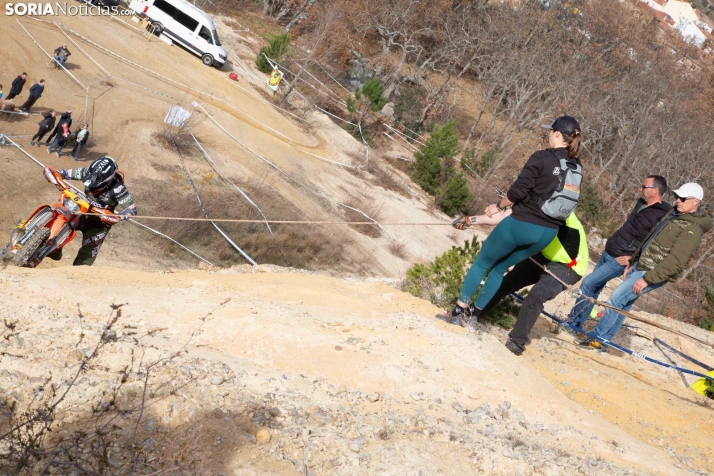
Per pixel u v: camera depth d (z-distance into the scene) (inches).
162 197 900.0
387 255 1112.8
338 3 2235.5
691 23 4128.9
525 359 276.8
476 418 190.5
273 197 1095.6
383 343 224.7
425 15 2406.5
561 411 213.3
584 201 1973.4
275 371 193.9
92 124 1063.0
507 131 2491.4
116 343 181.5
